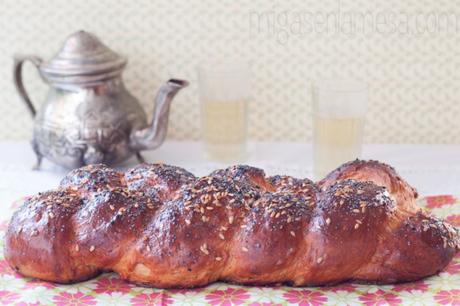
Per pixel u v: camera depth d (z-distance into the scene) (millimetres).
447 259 833
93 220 825
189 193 834
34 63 1094
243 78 1122
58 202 841
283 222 814
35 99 1217
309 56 1179
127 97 1103
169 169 893
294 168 1125
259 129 1219
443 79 1176
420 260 819
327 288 828
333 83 1103
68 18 1184
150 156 1164
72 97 1073
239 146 1141
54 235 823
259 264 811
